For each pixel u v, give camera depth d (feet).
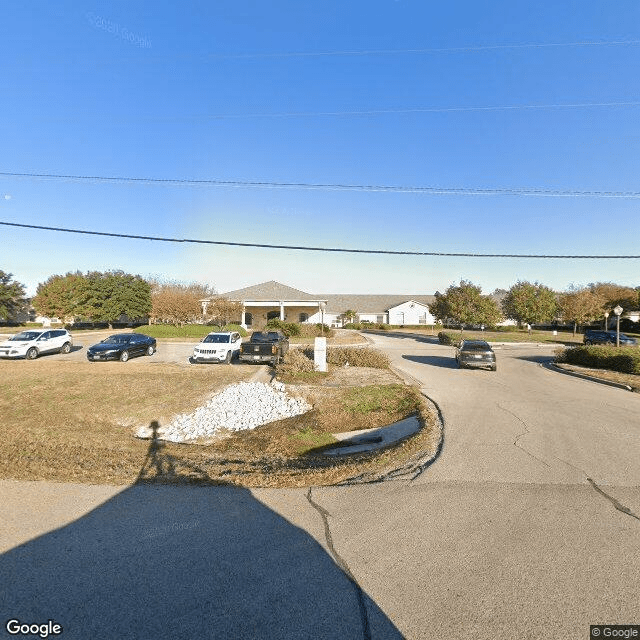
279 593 11.21
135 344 73.41
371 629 9.94
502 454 23.44
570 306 149.79
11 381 46.32
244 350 63.46
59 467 20.76
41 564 12.34
